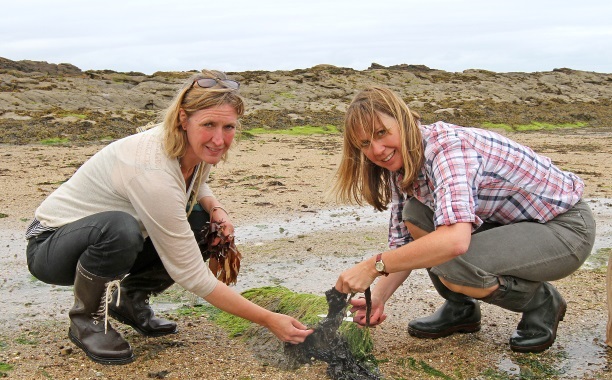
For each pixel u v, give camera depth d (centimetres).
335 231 645
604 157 1286
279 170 1062
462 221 281
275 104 2548
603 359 338
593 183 933
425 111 2595
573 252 320
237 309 305
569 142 1709
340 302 315
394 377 316
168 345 347
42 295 441
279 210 739
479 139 304
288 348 322
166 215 290
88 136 1658
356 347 334
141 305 352
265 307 378
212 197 357
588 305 418
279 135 1872
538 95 3459
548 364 332
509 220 326
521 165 310
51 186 879
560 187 323
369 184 327
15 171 1020
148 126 325
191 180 317
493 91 3344
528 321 345
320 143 1595
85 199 311
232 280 355
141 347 343
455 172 288
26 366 319
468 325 366
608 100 3472
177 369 318
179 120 291
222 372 316
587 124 2578
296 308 365
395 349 349
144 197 290
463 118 2494
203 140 290
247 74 3200
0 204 747
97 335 321
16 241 588
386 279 341
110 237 298
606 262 527
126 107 2402
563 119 2602
